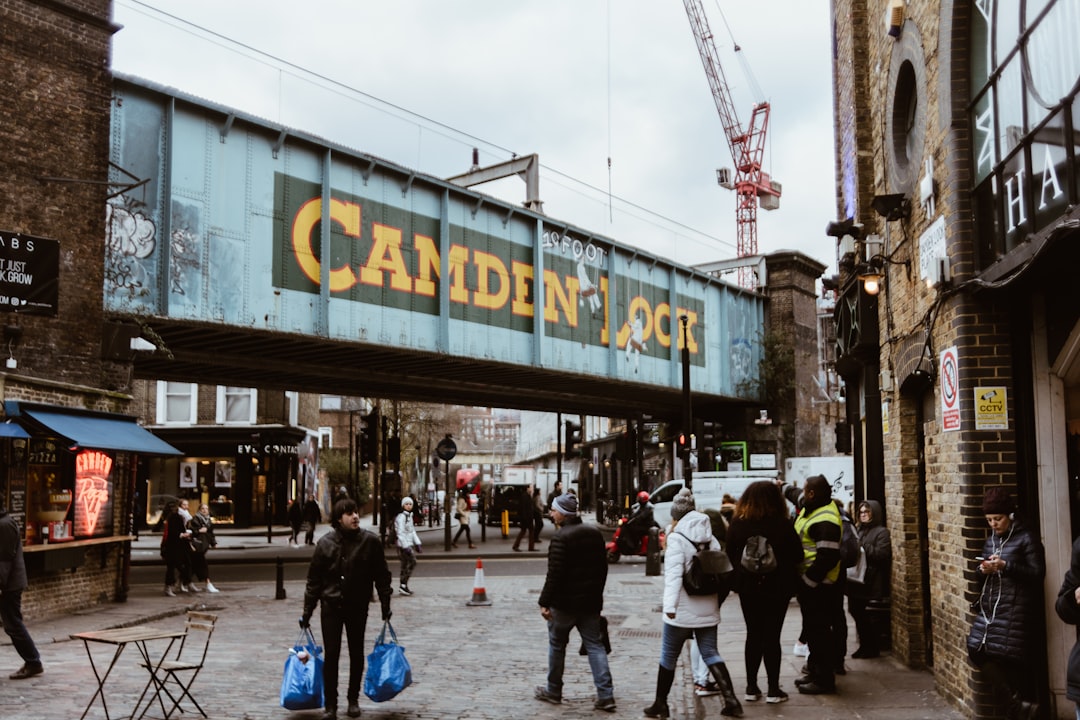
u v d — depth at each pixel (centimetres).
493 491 4925
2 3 1423
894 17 984
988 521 690
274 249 1905
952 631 803
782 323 3772
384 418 3428
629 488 3631
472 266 2364
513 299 2495
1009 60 698
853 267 1240
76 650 1134
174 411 4097
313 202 1984
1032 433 737
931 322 850
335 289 2008
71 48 1523
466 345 2336
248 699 862
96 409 1525
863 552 974
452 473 7294
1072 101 591
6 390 1328
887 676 936
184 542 1798
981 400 752
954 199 782
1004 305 757
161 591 1838
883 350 1087
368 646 1209
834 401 4034
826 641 854
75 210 1520
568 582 845
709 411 3934
